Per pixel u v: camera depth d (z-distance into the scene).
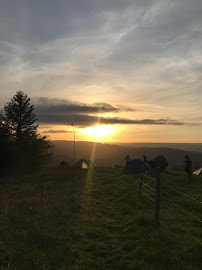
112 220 9.50
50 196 12.97
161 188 15.05
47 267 5.59
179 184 16.52
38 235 7.42
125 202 12.16
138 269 5.55
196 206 11.13
